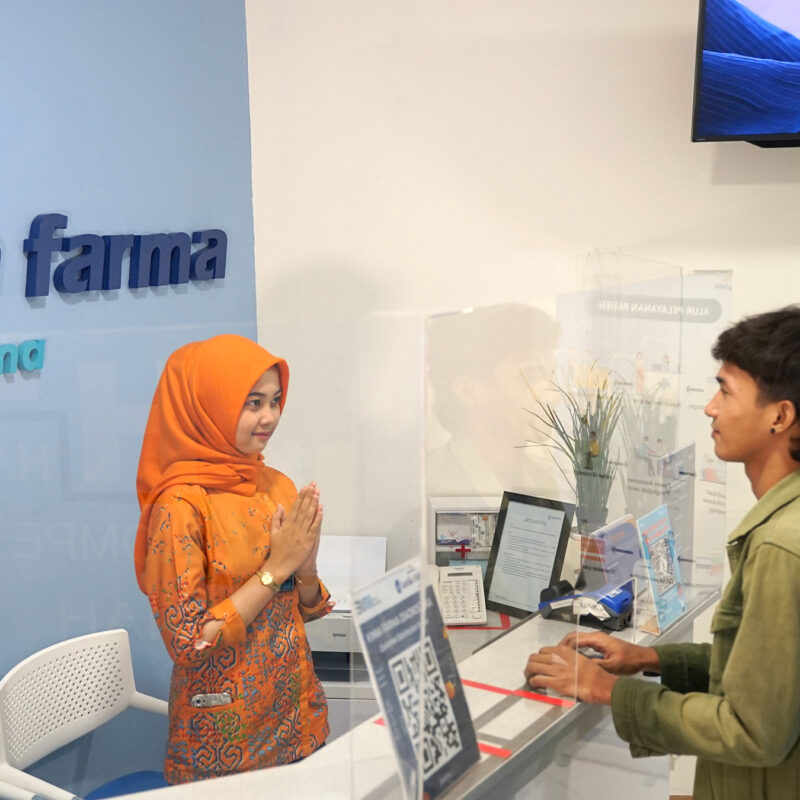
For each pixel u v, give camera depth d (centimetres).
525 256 269
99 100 196
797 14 238
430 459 110
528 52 261
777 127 245
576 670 143
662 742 137
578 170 264
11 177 170
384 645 105
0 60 168
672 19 256
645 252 265
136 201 210
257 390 118
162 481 117
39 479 113
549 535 136
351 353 124
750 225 261
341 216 271
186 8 230
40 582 115
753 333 140
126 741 120
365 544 123
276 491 122
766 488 142
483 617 123
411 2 262
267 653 122
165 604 118
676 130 260
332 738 128
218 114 249
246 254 267
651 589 183
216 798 121
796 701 125
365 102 266
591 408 146
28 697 116
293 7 263
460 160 267
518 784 131
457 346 111
